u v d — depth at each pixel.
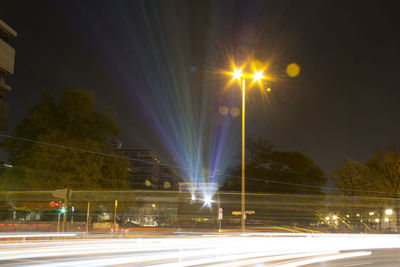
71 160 41.09
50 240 21.73
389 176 45.72
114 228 40.34
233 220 59.03
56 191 27.52
